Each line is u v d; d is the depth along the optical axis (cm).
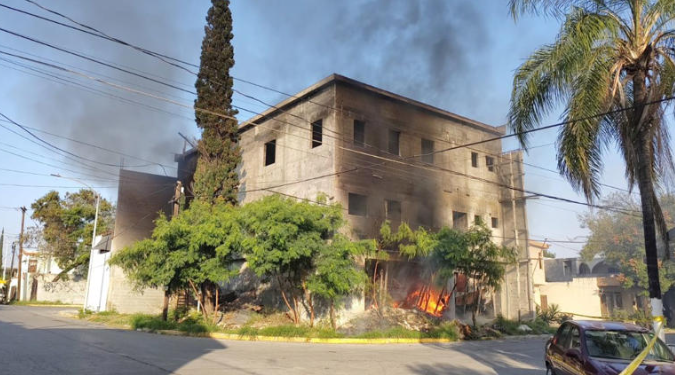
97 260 3494
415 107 2686
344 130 2389
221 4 2736
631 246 3628
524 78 1249
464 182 2872
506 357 1529
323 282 1973
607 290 3781
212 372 1024
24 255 5984
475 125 2980
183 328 2141
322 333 1989
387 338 2011
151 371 1012
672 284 3191
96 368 1028
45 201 5222
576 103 1159
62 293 5147
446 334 2197
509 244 3061
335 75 2378
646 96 1179
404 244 2331
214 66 2659
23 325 2167
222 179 2595
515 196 3084
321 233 2069
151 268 2141
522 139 1272
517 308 3045
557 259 4550
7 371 958
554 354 946
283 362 1243
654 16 1159
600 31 1141
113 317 2783
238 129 2933
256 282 2630
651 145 1252
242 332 1994
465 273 2347
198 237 2045
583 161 1180
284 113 2723
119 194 3173
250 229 2000
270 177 2762
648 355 824
